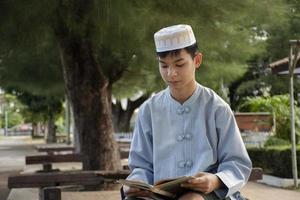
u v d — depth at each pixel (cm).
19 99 4003
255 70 3077
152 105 339
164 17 866
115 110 3828
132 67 1316
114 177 829
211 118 324
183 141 325
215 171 327
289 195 1095
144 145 342
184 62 318
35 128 7644
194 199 292
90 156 1212
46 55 1362
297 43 1164
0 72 1683
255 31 1545
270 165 1391
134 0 841
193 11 873
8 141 5731
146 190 298
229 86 3234
